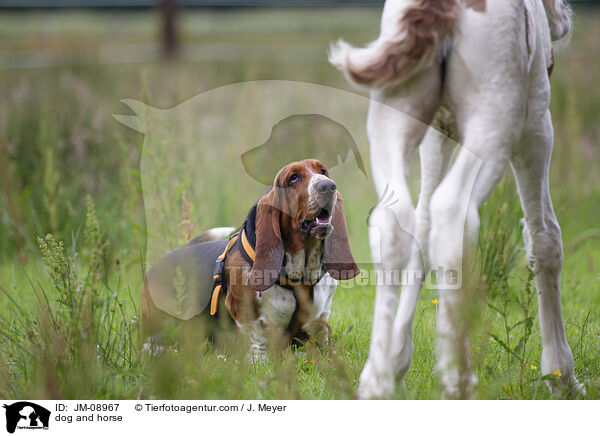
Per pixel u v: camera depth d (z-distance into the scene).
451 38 3.44
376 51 3.43
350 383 4.12
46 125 9.58
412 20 3.37
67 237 7.69
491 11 3.40
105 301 4.63
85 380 3.92
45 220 8.32
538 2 3.75
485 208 6.66
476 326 3.44
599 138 11.63
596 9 21.23
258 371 4.46
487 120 3.39
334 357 4.25
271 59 19.72
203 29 28.38
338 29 26.28
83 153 9.00
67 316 4.34
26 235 8.16
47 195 8.47
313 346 4.75
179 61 20.19
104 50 22.06
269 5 32.47
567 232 8.84
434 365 4.52
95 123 9.29
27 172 9.02
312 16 30.53
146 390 4.00
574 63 13.70
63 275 4.33
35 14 31.89
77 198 8.49
